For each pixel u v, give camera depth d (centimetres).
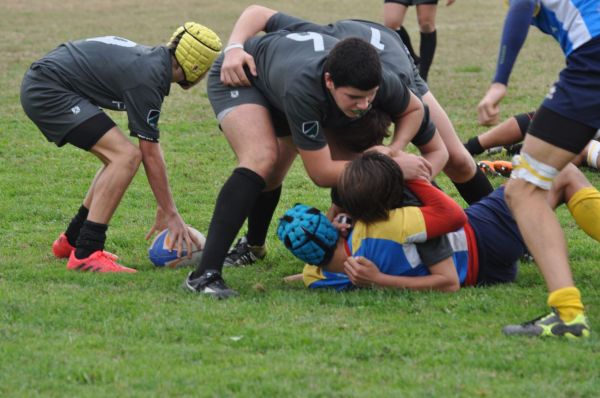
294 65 1373
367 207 1366
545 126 1202
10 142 2655
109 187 1593
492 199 1479
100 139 1596
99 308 1338
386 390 1034
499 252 1450
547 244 1220
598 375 1077
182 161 2473
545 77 3506
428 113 1480
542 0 1234
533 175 1217
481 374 1084
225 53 1498
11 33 4738
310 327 1255
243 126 1448
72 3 6153
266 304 1371
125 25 5069
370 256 1402
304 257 1429
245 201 1423
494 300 1366
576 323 1203
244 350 1175
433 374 1083
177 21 5259
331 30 1517
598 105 1179
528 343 1180
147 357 1141
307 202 2111
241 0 6300
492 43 4500
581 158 2278
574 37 1198
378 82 1299
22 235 1855
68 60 1622
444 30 5050
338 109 1364
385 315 1308
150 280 1522
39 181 2284
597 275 1539
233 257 1681
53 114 1606
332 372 1090
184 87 1669
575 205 1407
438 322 1272
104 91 1619
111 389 1045
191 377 1073
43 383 1061
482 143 2319
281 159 1596
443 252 1402
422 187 1390
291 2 6200
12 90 3353
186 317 1294
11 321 1284
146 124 1600
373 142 1429
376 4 6041
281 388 1037
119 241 1808
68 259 1673
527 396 1018
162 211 1645
